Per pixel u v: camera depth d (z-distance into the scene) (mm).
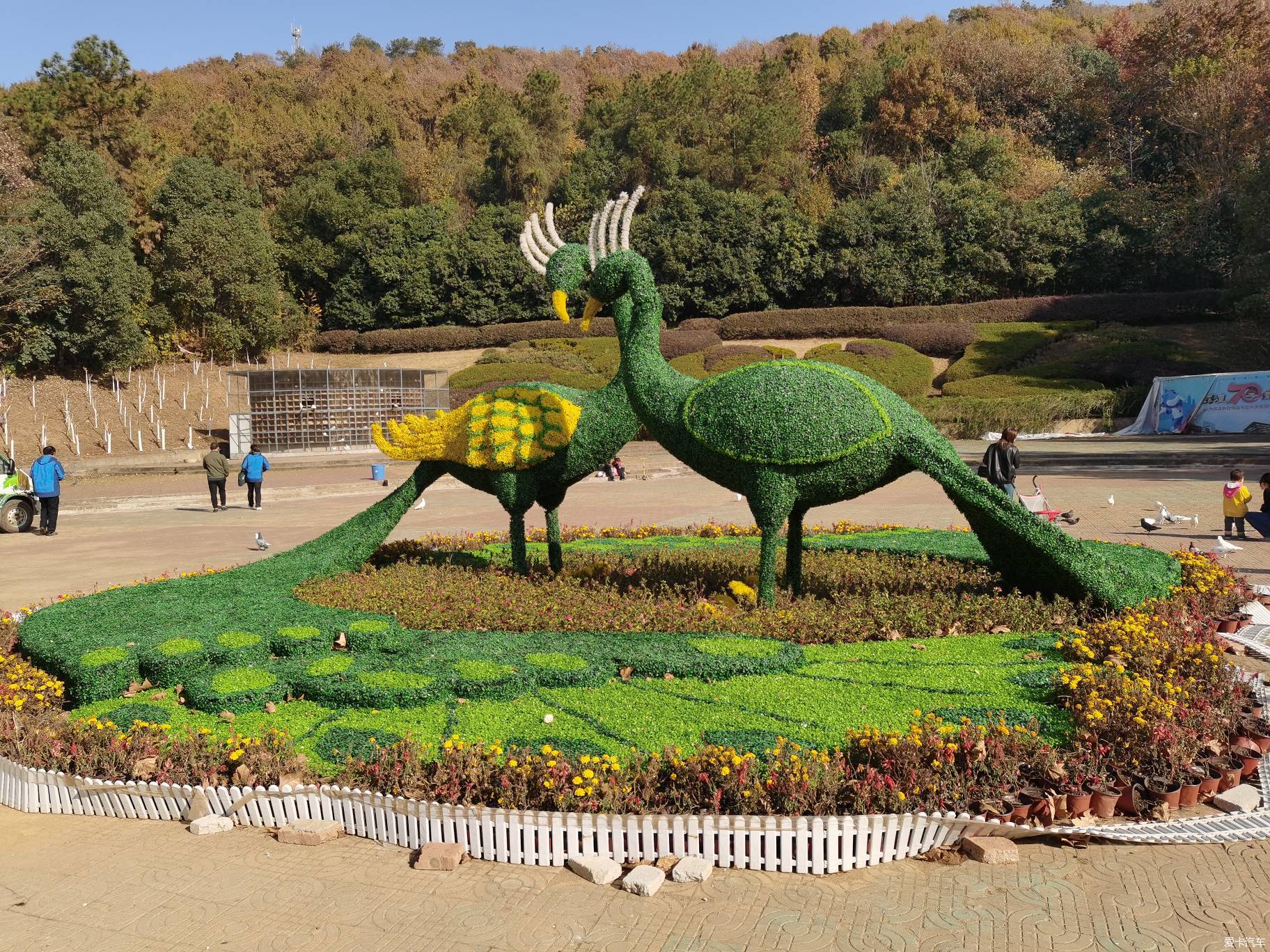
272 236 46375
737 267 44031
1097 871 3959
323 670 5941
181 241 36812
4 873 4211
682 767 4352
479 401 9055
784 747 4574
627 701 5426
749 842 4043
